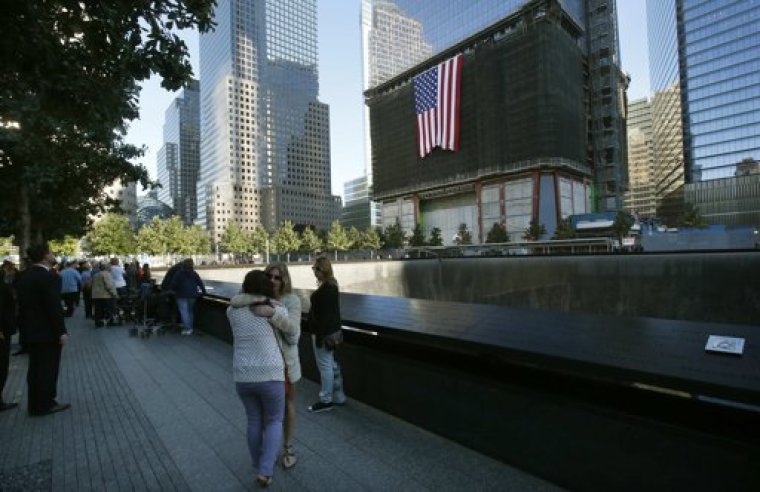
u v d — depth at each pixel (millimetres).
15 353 9492
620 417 2965
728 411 2600
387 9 135500
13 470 3938
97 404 5734
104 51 3611
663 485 2748
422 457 3920
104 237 60062
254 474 3775
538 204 85750
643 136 181000
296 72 156625
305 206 152875
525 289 36406
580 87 96062
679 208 110875
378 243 97750
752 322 23453
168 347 9289
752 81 92000
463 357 4281
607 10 103312
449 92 98875
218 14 147000
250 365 3443
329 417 4949
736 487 2459
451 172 100562
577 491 3209
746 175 91062
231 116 140125
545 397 3418
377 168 120812
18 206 12227
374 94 124062
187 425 4941
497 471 3609
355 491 3418
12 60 3256
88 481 3719
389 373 5008
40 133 8422
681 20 104625
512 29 94000
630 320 3959
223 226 135375
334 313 5090
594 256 31516
